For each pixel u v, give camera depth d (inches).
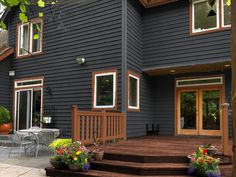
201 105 388.5
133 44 373.4
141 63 398.6
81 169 212.2
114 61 351.6
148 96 414.9
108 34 360.8
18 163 255.9
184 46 374.6
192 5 374.3
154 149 247.1
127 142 303.3
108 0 365.1
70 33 398.0
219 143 292.8
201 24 367.2
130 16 368.8
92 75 369.1
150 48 400.2
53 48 414.6
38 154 307.3
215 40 352.8
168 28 390.0
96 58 368.5
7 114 429.7
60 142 288.2
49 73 415.8
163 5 397.1
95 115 269.7
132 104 364.2
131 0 374.3
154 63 393.7
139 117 377.7
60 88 400.5
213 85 379.9
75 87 384.8
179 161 214.1
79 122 245.3
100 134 277.9
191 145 276.7
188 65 362.3
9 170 227.9
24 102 443.5
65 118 390.3
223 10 352.2
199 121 388.5
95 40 372.2
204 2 367.2
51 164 224.1
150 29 403.9
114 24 356.8
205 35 360.8
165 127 410.9
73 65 390.3
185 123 398.9
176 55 378.9
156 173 199.5
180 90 406.6
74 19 395.5
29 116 434.0
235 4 65.2
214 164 193.2
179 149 246.8
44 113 412.8
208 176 190.5
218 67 366.0
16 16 468.8
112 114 302.8
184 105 401.7
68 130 384.8
